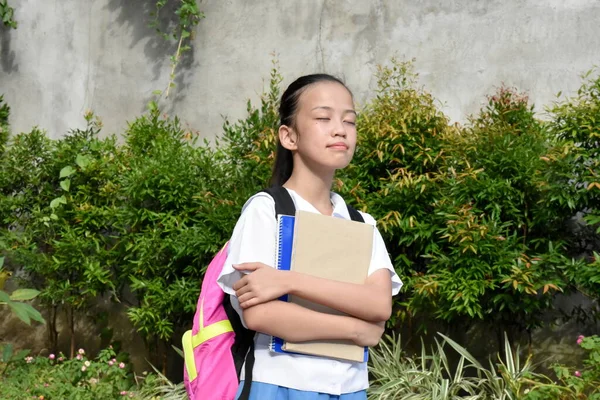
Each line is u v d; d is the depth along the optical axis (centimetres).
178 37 515
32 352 503
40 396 395
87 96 530
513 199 384
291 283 166
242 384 173
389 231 389
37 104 537
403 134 400
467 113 455
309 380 167
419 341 435
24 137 495
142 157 457
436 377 382
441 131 411
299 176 186
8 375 437
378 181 411
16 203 476
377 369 391
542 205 378
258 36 500
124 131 513
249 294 165
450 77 460
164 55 517
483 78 454
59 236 478
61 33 536
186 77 513
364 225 180
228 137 449
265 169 411
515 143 385
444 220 385
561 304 418
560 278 386
